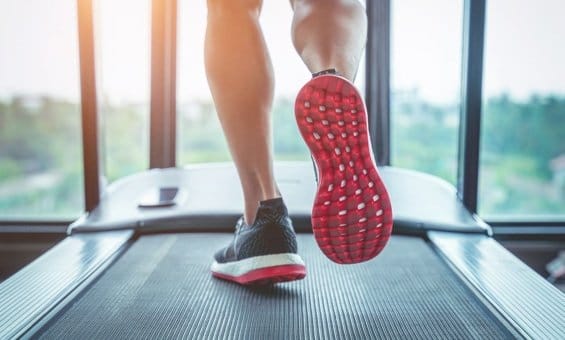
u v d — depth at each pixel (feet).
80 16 5.71
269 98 3.26
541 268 6.76
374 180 3.01
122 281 3.77
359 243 3.14
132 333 2.97
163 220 5.19
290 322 3.07
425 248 4.63
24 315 3.18
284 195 5.87
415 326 3.02
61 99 6.68
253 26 3.22
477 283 3.68
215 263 3.86
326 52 2.94
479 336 2.91
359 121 2.94
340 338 2.87
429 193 6.11
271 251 3.37
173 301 3.39
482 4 5.54
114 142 6.47
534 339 2.87
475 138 5.77
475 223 5.24
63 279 3.77
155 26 6.89
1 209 6.93
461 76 5.88
